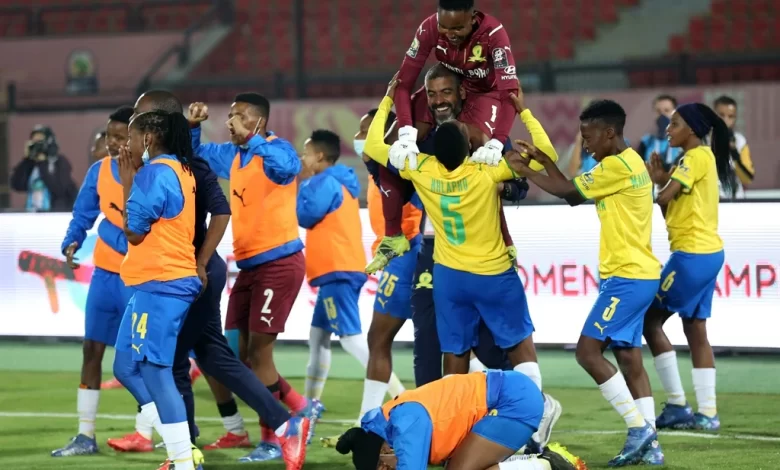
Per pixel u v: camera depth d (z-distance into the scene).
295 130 37.97
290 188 17.09
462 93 14.88
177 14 49.91
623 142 15.53
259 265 16.95
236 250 17.16
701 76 42.31
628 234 15.30
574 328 22.83
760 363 23.16
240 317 17.53
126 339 14.72
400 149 14.18
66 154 40.06
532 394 12.43
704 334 17.91
